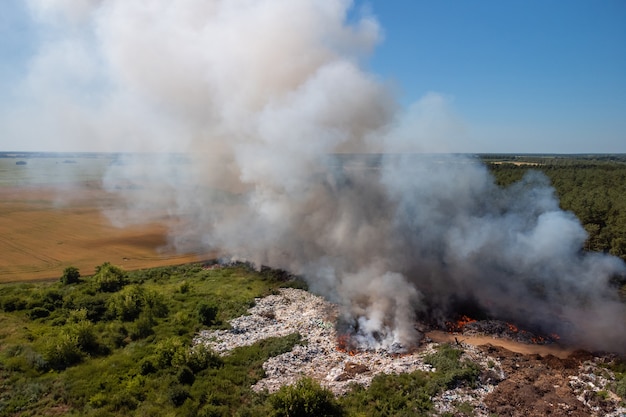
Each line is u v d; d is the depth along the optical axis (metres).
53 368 27.70
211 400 24.56
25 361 27.64
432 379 25.59
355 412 22.77
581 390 24.83
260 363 29.14
